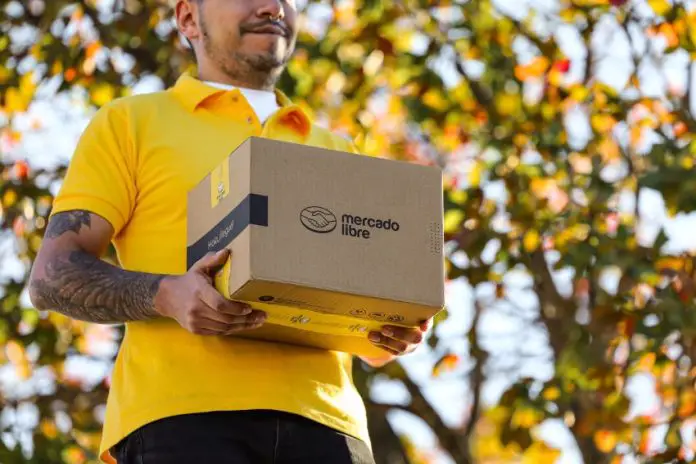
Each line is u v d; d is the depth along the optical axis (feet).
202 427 11.98
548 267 28.94
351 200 11.74
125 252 12.89
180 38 29.63
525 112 29.43
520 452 27.07
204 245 12.14
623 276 26.53
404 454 31.60
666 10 28.78
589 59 29.91
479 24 29.94
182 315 11.71
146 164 12.92
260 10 13.73
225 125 13.29
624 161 28.81
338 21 30.04
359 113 29.81
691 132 28.40
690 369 26.37
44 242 12.60
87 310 12.23
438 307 11.78
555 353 29.04
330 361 12.66
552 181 28.22
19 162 29.73
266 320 11.87
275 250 11.39
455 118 29.63
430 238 11.88
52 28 29.55
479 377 29.58
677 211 25.18
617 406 26.78
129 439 12.19
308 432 12.23
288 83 28.91
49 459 28.32
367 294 11.57
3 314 29.55
